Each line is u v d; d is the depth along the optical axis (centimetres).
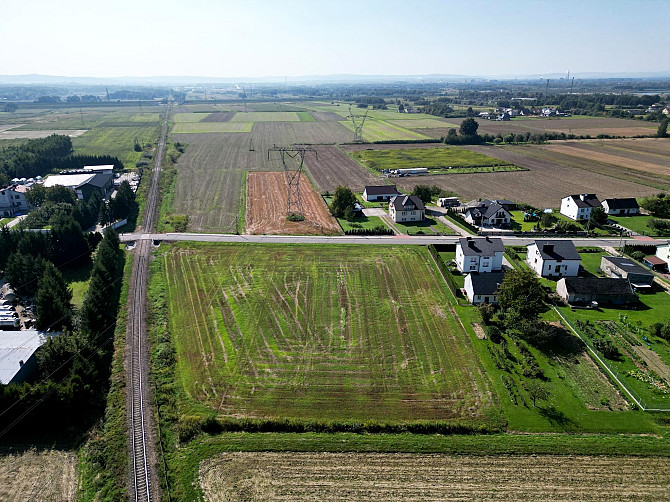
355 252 9694
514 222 11950
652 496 4228
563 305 7725
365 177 16875
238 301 7675
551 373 6003
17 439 4878
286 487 4284
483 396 5556
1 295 7856
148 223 11688
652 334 6881
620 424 5147
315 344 6538
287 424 5028
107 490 4253
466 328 6975
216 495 4197
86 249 9219
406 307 7556
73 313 6969
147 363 6081
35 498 4203
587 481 4381
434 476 4422
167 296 7862
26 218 11106
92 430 4991
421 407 5366
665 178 16262
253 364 6088
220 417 5156
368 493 4225
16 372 5491
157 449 4731
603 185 15500
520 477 4419
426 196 13288
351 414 5241
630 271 8462
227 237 10600
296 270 8831
